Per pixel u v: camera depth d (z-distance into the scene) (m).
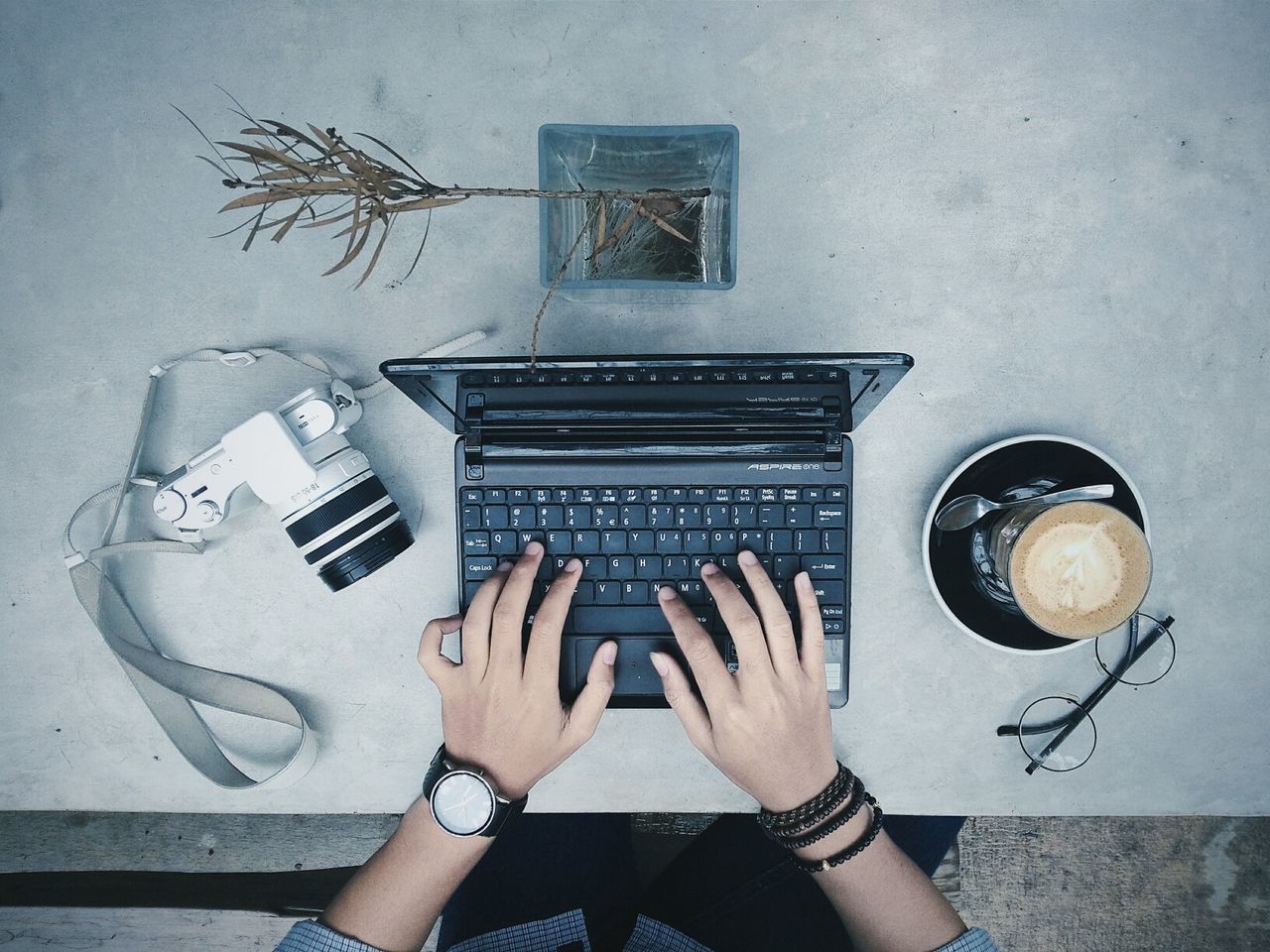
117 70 0.96
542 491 0.89
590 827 1.14
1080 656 0.98
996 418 0.97
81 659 1.00
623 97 0.95
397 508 0.90
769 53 0.95
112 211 0.97
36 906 1.32
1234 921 1.35
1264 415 0.97
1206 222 0.96
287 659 1.00
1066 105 0.95
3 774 1.01
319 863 1.34
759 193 0.96
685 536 0.89
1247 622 0.98
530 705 0.84
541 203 0.85
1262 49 0.94
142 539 0.99
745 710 0.83
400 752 1.01
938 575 0.92
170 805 1.02
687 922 1.09
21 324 0.98
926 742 1.00
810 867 0.86
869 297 0.97
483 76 0.95
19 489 0.99
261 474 0.83
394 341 0.98
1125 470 0.98
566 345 0.98
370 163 0.72
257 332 0.98
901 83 0.95
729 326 0.97
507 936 0.96
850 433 0.98
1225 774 0.99
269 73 0.96
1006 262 0.96
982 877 1.38
